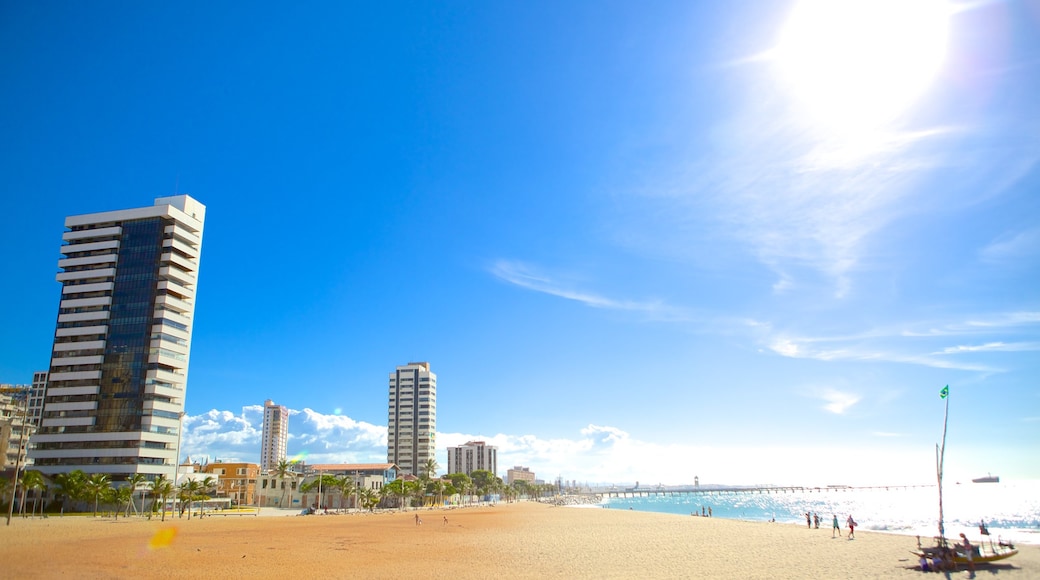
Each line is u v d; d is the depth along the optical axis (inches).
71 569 1747.0
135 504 4990.2
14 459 5068.9
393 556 2193.7
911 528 4416.8
